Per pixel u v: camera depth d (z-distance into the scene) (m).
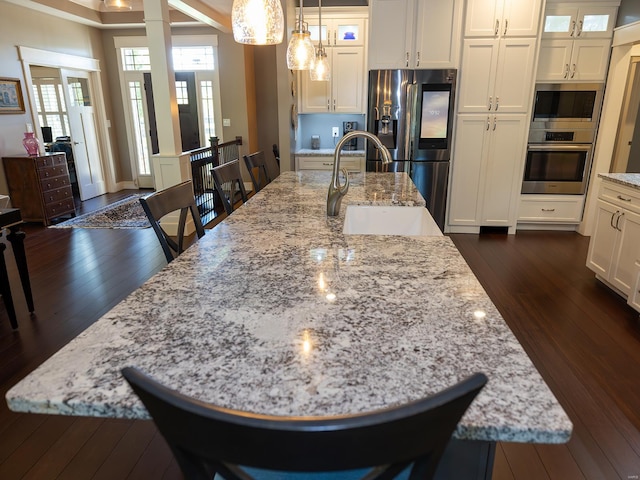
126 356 0.82
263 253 1.44
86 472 1.63
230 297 1.09
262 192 2.55
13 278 3.47
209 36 6.57
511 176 4.52
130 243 4.35
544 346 2.46
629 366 2.28
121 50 6.92
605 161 4.46
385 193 2.47
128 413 0.69
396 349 0.85
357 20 4.98
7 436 1.80
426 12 4.14
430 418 0.50
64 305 2.98
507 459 1.69
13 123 5.21
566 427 0.64
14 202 5.00
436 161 4.50
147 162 7.43
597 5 4.15
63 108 6.45
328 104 5.27
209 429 0.50
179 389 0.72
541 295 3.15
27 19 5.39
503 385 0.74
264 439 0.49
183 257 1.40
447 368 0.78
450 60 4.24
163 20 3.99
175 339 0.88
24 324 2.71
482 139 4.43
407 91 4.31
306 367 0.79
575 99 4.39
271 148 7.26
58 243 4.37
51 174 5.14
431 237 1.63
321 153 5.20
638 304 2.77
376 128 4.47
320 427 0.48
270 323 0.95
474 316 0.99
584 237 4.60
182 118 7.04
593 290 3.24
